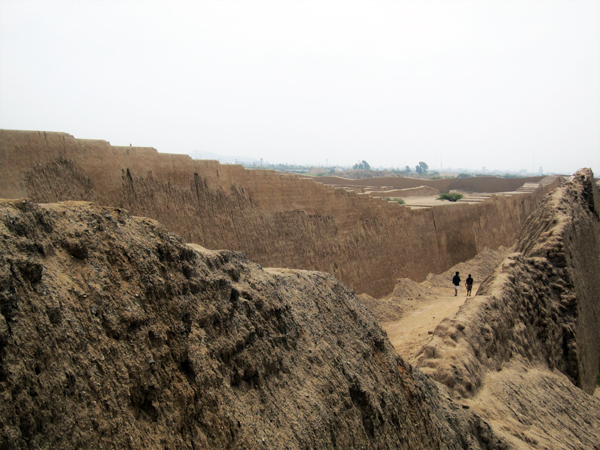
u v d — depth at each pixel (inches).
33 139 416.2
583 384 685.3
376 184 2490.2
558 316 697.6
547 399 506.3
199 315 208.8
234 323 227.5
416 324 776.9
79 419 144.2
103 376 156.9
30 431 132.3
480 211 1536.7
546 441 402.0
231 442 190.1
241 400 209.6
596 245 1002.7
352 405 264.4
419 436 311.1
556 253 746.8
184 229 547.2
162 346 183.0
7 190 388.5
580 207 962.7
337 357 282.2
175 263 210.1
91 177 458.6
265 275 288.4
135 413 165.6
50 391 140.4
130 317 173.6
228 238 609.9
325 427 233.9
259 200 683.4
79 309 161.0
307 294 311.0
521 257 717.9
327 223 826.2
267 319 254.7
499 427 391.5
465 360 446.0
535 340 629.0
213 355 205.3
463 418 363.3
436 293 1061.1
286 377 242.8
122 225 200.7
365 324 344.5
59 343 148.8
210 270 239.3
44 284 153.4
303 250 752.3
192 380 189.6
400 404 309.4
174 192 545.6
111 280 177.6
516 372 527.2
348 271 860.6
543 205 945.5
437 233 1252.5
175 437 171.0
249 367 222.7
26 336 140.7
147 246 200.7
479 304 548.7
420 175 5777.6
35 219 166.4
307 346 269.7
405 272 1065.5
